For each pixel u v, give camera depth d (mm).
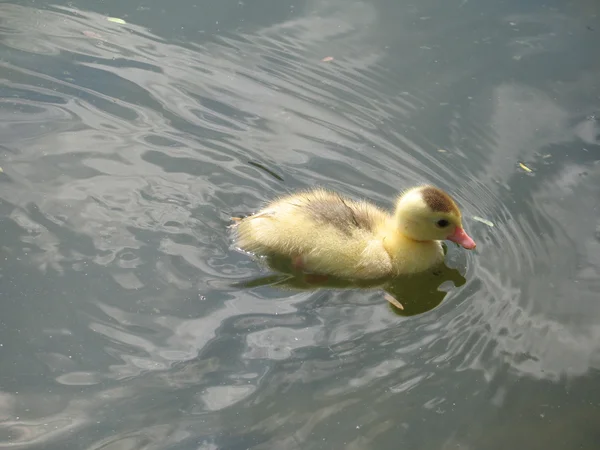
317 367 676
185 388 657
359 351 690
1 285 707
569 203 824
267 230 757
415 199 761
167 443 626
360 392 663
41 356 669
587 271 768
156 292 716
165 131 852
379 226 774
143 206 779
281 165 835
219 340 688
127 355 673
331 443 634
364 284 750
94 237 749
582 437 652
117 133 843
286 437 634
